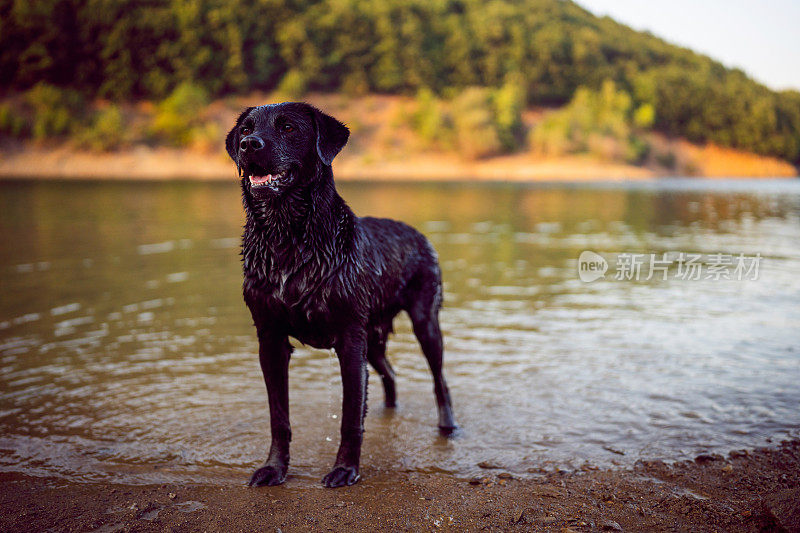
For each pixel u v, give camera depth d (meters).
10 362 6.27
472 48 132.00
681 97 133.12
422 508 3.56
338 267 3.91
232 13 114.50
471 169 98.75
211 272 11.53
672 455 4.35
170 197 35.78
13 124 83.88
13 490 3.76
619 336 7.45
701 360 6.49
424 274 4.89
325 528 3.32
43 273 11.26
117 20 107.75
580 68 134.38
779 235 18.45
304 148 3.79
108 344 6.92
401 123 106.19
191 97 95.38
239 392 5.55
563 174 99.50
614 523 3.35
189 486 3.86
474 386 5.80
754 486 3.87
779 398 5.41
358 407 4.04
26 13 102.12
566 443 4.58
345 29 120.75
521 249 15.30
